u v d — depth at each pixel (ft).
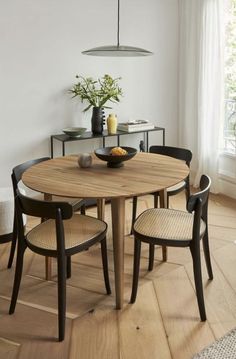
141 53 9.61
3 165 13.50
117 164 9.12
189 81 15.83
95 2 14.07
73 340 7.02
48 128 14.10
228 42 14.66
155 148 11.52
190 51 15.56
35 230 8.04
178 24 16.01
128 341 6.98
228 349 6.73
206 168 15.47
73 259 10.14
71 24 13.76
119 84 15.21
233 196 14.82
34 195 14.23
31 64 13.32
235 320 7.53
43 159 10.40
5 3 12.46
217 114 14.75
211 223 12.31
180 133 16.84
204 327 7.34
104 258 8.41
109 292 8.53
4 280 9.13
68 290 8.68
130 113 15.76
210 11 14.28
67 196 7.22
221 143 15.15
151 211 8.86
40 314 7.82
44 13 13.19
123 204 7.65
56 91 13.98
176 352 6.68
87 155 9.23
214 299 8.23
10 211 9.59
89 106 14.38
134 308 7.97
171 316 7.70
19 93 13.30
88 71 14.46
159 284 8.86
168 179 8.18
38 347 6.85
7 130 13.34
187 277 9.15
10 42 12.80
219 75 14.47
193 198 7.07
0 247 10.79
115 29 14.67
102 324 7.47
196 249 7.44
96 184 7.88
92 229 7.99
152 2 15.28
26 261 10.04
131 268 9.64
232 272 9.32
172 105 16.66
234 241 11.02
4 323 7.53
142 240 7.78
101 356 6.61
